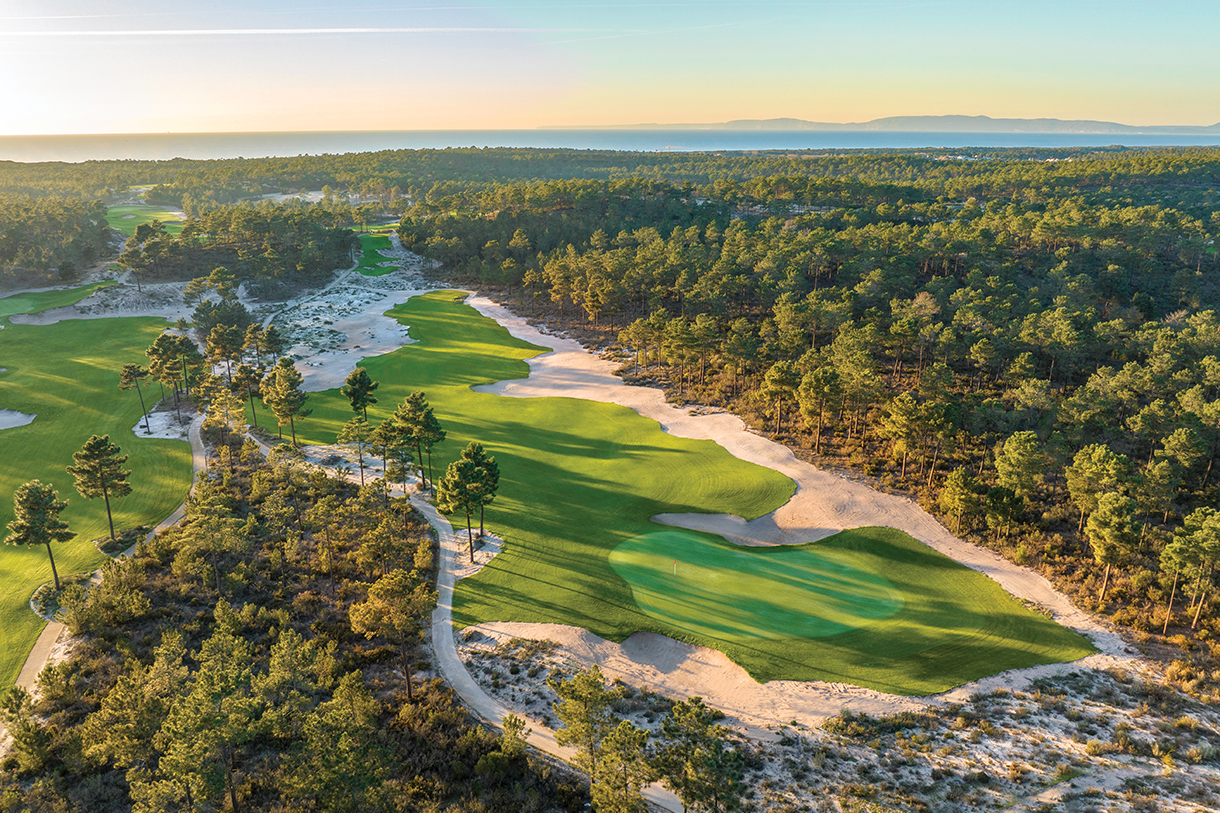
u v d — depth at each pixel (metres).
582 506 66.44
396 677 43.25
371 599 41.84
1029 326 92.31
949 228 139.25
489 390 102.50
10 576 54.75
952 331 94.38
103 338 118.12
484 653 45.47
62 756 34.97
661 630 47.03
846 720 38.59
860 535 59.94
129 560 53.12
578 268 143.88
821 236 139.50
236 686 34.34
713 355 101.44
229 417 82.44
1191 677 41.97
